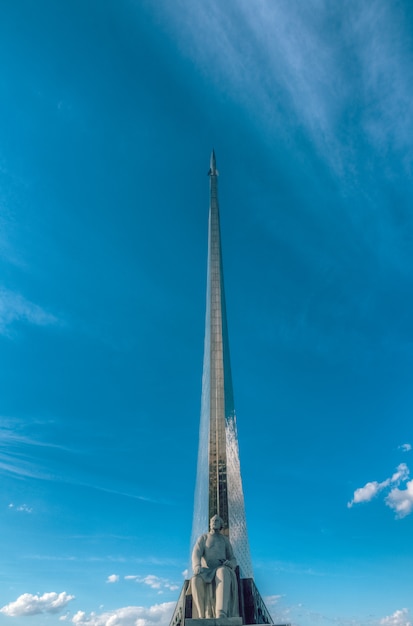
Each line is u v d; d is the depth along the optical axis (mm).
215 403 58500
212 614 30406
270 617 45188
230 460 56844
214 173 91375
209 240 81750
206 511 53438
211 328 66875
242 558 52312
